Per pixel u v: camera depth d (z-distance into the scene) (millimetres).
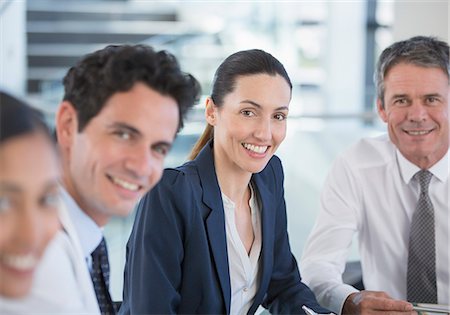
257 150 1637
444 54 1950
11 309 787
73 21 8508
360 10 7449
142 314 1526
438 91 1946
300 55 7480
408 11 3352
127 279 1672
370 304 1755
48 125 797
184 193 1582
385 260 2143
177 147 4074
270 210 1773
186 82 1102
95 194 1088
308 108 7316
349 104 7379
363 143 2223
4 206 721
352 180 2154
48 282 900
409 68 1948
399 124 1995
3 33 6113
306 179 5266
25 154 736
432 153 2008
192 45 7375
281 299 1879
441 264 2037
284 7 7414
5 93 768
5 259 729
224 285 1629
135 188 1088
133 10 8539
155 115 1067
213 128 1751
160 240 1552
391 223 2119
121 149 1062
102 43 8438
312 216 4699
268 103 1608
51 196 771
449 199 2031
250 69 1609
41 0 8438
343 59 7484
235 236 1691
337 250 2098
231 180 1685
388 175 2123
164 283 1535
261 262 1748
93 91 1063
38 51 8258
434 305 1778
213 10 7520
